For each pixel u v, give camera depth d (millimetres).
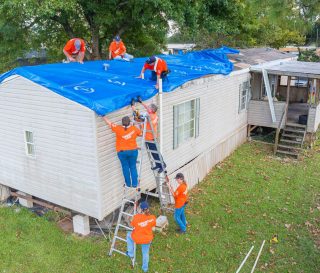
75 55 12750
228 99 15250
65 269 7934
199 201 11273
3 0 15711
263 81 17938
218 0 20438
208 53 16625
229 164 14641
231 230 9656
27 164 9891
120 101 8422
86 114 8102
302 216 10523
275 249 8867
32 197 10711
